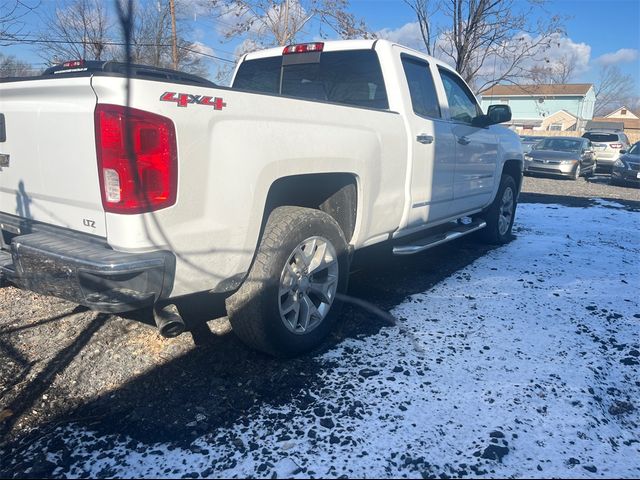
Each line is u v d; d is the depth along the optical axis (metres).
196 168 2.67
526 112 63.50
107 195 2.56
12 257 2.88
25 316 4.09
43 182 2.95
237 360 3.49
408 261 5.98
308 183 3.61
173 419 2.86
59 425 2.81
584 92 61.28
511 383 3.24
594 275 5.50
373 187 3.93
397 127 4.20
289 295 3.40
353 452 2.60
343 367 3.42
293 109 3.20
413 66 4.81
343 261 3.77
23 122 2.97
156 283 2.60
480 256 6.28
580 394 3.13
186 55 15.65
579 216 9.46
